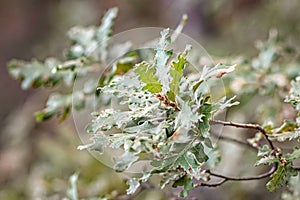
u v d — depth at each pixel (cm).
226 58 160
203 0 281
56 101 139
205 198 173
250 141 125
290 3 266
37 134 286
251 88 154
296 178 130
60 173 212
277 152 111
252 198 182
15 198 248
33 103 312
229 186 180
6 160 283
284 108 152
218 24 284
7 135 309
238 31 280
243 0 279
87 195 175
